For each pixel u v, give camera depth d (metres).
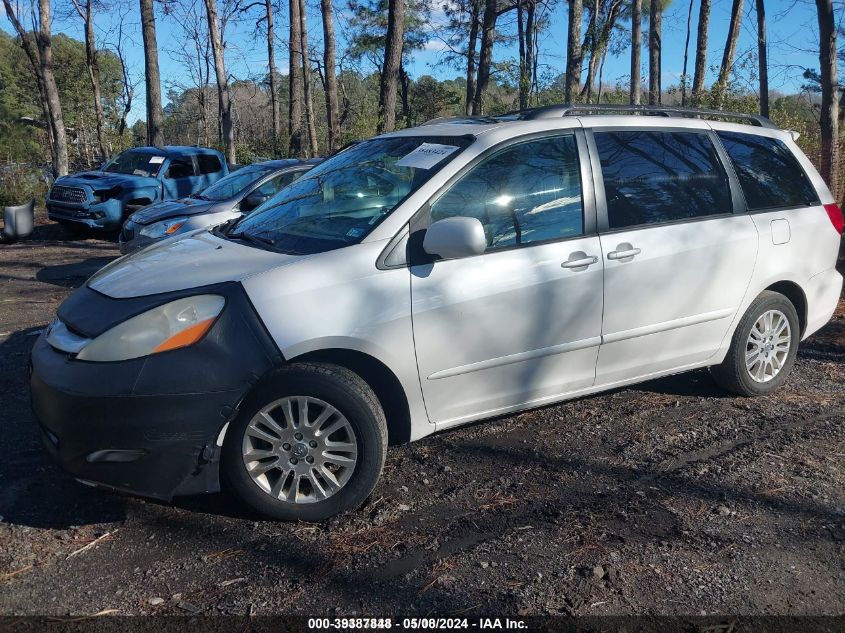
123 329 3.29
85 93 32.88
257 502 3.47
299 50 24.30
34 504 3.67
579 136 4.31
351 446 3.52
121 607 2.90
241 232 4.24
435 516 3.59
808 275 5.16
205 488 3.39
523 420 4.78
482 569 3.15
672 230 4.48
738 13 23.27
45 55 19.39
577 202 4.20
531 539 3.38
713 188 4.76
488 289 3.83
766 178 5.07
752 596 2.99
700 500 3.75
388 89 17.22
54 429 3.29
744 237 4.76
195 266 3.66
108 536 3.41
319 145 25.61
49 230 15.27
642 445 4.40
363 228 3.77
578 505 3.70
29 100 40.44
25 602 2.93
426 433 3.89
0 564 3.18
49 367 3.37
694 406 5.02
